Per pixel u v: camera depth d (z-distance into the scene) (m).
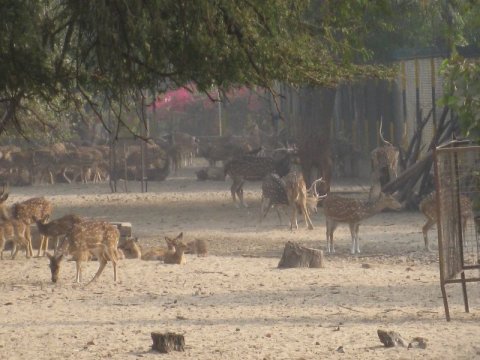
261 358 20.91
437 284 32.81
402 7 62.28
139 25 29.78
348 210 43.75
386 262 40.91
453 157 25.97
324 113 72.25
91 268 38.09
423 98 70.19
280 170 67.50
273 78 33.59
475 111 25.69
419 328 24.19
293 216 53.34
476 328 24.08
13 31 29.11
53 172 88.62
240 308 28.28
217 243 48.78
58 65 31.77
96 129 112.75
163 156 90.00
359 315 26.64
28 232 42.00
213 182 85.62
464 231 32.25
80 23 30.77
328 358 20.86
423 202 43.44
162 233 53.19
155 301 30.00
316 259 38.59
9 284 34.31
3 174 87.62
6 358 21.42
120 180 89.44
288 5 32.34
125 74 33.00
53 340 23.28
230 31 31.36
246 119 124.00
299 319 26.16
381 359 20.72
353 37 33.97
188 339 23.16
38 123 48.09
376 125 79.25
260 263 40.06
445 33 32.00
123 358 21.16
